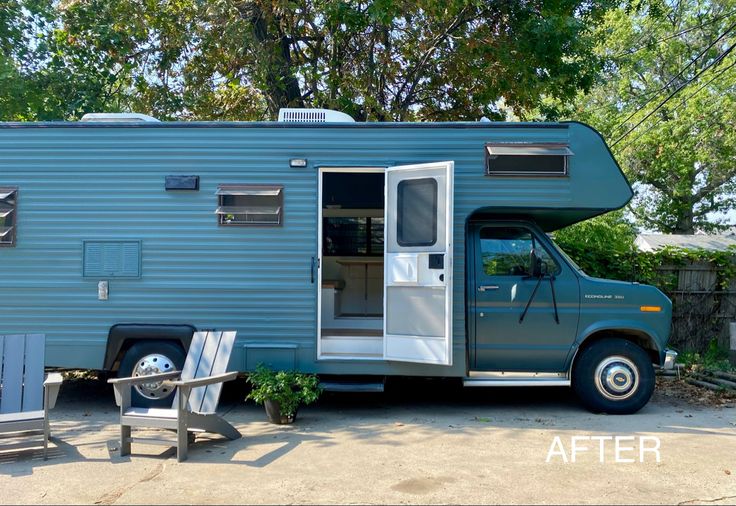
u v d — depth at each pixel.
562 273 6.71
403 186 6.59
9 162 6.70
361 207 8.63
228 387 8.01
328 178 8.53
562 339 6.63
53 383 5.15
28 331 6.66
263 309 6.64
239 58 11.71
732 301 10.45
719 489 4.47
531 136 6.59
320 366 6.64
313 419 6.47
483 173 6.58
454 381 8.57
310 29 12.70
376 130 6.65
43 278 6.66
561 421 6.37
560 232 10.86
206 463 4.98
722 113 18.27
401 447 5.41
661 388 8.21
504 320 6.62
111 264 6.66
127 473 4.76
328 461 5.02
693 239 26.56
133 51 12.30
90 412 6.77
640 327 6.64
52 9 11.95
